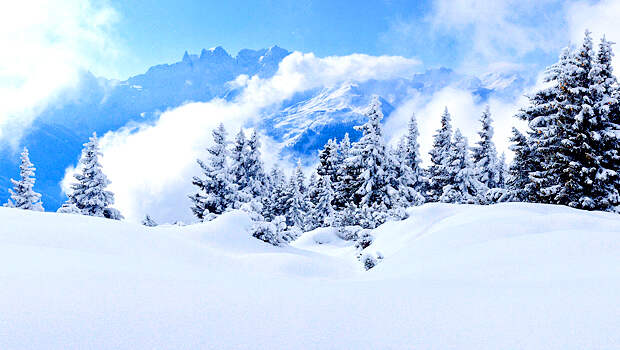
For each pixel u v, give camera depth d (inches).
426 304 105.3
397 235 579.5
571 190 766.5
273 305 106.5
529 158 949.2
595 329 77.6
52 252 173.8
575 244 190.2
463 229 304.8
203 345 76.4
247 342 79.1
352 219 1069.1
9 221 256.5
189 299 107.4
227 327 87.0
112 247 242.5
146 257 239.6
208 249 341.1
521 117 944.9
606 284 111.0
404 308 102.5
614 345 69.9
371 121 1291.8
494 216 335.9
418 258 270.1
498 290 119.3
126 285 118.0
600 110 737.6
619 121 789.2
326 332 85.7
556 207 513.3
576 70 765.9
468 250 232.7
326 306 106.2
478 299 107.9
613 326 78.0
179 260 262.7
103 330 80.2
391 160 1315.2
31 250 171.8
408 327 87.6
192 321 89.2
